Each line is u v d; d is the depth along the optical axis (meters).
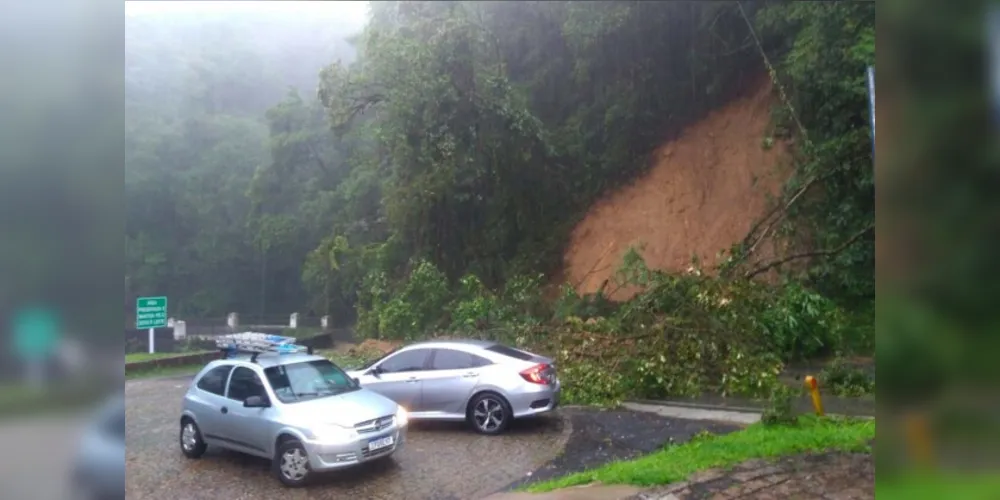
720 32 24.19
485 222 24.91
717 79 24.61
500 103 22.83
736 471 7.37
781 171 21.20
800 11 20.25
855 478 6.91
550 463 9.19
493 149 23.17
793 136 21.06
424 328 20.44
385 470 9.04
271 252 44.34
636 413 12.43
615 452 9.65
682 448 8.83
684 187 24.11
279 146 41.97
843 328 16.28
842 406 11.76
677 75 25.47
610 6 25.22
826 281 18.38
